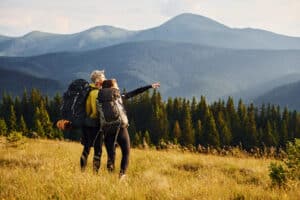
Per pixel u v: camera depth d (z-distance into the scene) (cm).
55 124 809
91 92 809
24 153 1239
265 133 12050
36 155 1145
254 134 12006
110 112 789
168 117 13762
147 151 1716
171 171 1079
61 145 1855
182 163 1258
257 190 700
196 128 11750
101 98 797
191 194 649
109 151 823
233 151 1708
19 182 673
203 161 1284
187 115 12144
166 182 732
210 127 11569
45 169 799
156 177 830
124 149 816
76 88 813
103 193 622
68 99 809
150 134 12350
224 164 1256
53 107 13212
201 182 771
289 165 841
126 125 809
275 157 1592
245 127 12238
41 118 10075
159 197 624
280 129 12750
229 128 12506
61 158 1060
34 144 1736
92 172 783
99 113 807
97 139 840
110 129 797
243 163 1295
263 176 1020
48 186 654
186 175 1014
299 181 784
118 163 1158
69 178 702
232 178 986
